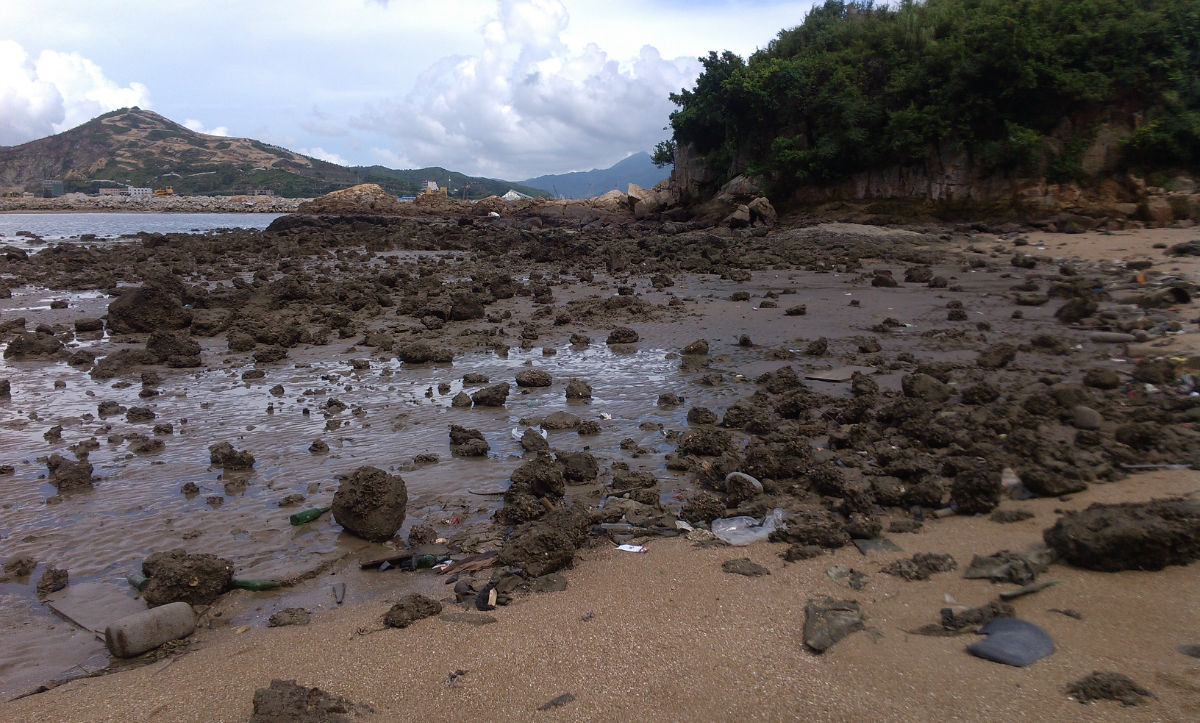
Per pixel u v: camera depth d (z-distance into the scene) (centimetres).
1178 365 1126
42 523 746
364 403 1159
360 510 690
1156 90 3553
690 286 2350
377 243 3972
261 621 561
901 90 4059
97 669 503
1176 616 454
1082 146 3597
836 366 1285
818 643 451
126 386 1310
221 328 1780
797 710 389
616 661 448
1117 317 1538
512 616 523
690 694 409
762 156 4719
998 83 3738
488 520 726
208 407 1159
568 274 2759
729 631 478
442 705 412
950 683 403
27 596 611
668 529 685
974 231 3594
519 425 1027
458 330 1722
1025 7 3822
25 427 1076
